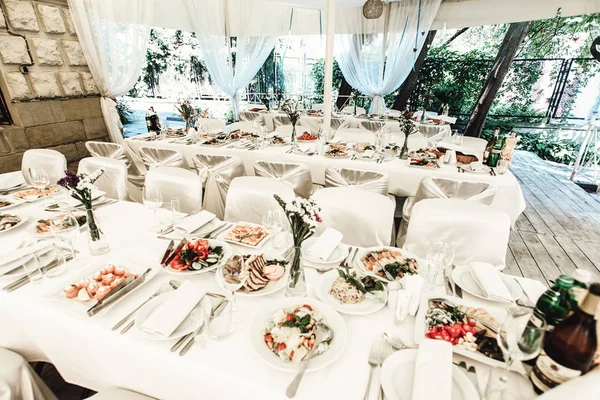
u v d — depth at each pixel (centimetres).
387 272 125
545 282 259
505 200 254
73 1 364
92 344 99
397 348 93
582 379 63
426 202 168
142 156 328
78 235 157
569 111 684
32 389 118
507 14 538
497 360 86
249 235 154
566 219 371
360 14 625
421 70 798
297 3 537
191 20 586
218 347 92
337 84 885
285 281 121
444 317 100
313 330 94
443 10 585
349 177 253
